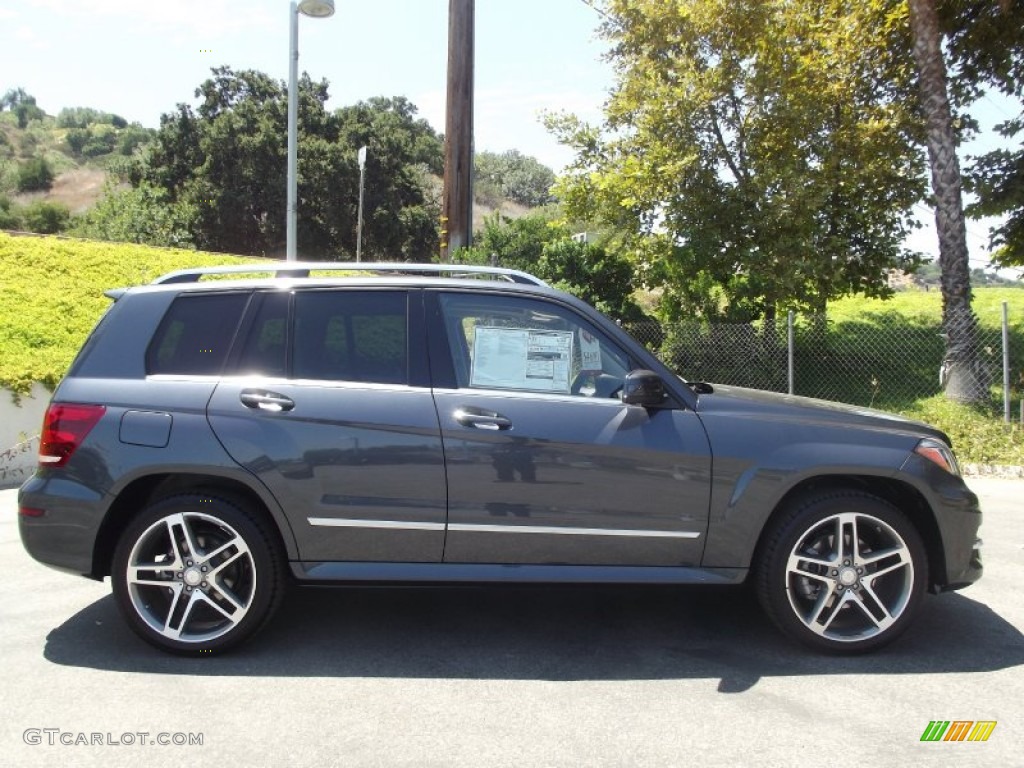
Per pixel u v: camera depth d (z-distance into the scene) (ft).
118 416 12.80
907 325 43.37
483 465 12.61
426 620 14.61
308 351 13.25
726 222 42.11
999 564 17.93
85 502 12.64
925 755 9.93
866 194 42.14
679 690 11.76
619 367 13.34
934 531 13.10
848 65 41.14
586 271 44.19
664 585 12.86
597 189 44.19
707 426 12.88
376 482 12.62
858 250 44.16
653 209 43.06
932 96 36.55
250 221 135.54
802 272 38.88
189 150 138.10
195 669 12.44
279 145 132.57
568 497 12.66
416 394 12.91
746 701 11.39
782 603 12.76
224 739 10.34
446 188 34.53
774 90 39.68
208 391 12.92
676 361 40.45
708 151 41.88
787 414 13.21
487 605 15.40
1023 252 45.65
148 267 44.01
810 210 38.88
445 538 12.72
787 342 38.73
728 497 12.71
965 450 31.04
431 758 9.88
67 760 9.82
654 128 41.42
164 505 12.65
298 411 12.75
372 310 13.50
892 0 39.40
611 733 10.48
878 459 12.79
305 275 14.24
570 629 14.20
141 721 10.80
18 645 13.35
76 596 15.81
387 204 141.79
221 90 140.56
